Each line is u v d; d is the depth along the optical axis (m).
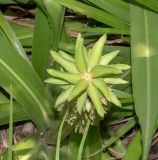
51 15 0.13
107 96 0.09
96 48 0.09
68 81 0.09
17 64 0.13
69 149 0.14
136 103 0.12
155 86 0.12
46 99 0.13
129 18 0.14
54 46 0.13
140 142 0.13
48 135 0.14
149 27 0.13
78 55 0.09
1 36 0.13
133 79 0.12
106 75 0.09
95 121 0.11
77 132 0.14
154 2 0.13
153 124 0.11
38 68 0.14
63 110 0.11
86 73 0.09
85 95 0.09
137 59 0.12
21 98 0.13
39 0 0.13
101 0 0.14
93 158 0.14
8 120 0.14
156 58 0.13
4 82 0.12
